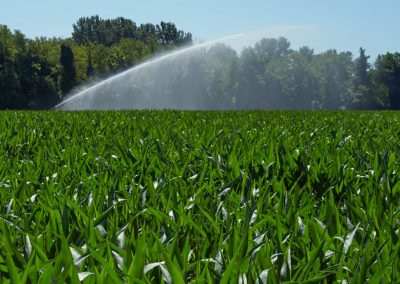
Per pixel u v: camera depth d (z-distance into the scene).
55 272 2.23
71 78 135.38
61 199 3.68
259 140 8.00
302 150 6.65
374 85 189.62
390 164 5.73
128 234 3.31
